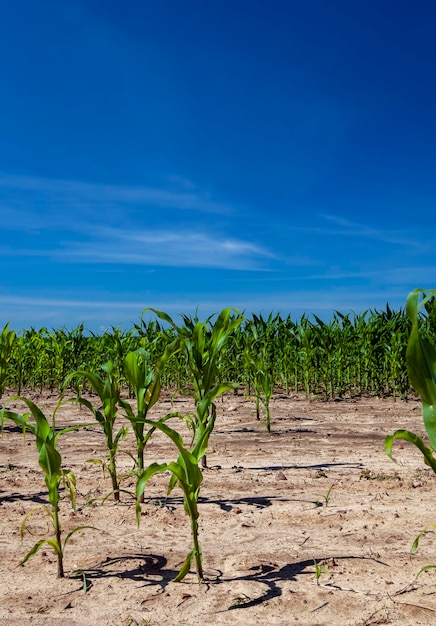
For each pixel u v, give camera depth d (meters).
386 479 4.65
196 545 2.73
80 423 8.03
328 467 5.18
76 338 11.84
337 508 3.89
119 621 2.38
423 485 4.45
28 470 5.26
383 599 2.52
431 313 10.16
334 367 10.88
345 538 3.32
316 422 7.87
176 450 6.07
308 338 10.15
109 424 4.30
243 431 7.27
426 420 2.19
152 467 2.72
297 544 3.24
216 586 2.70
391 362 10.37
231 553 3.12
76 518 3.79
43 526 3.64
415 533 3.37
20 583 2.78
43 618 2.42
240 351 10.70
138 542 3.32
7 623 2.38
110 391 4.30
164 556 3.10
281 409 9.17
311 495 4.25
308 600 2.53
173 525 3.62
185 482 2.72
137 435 4.27
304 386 12.29
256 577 2.79
